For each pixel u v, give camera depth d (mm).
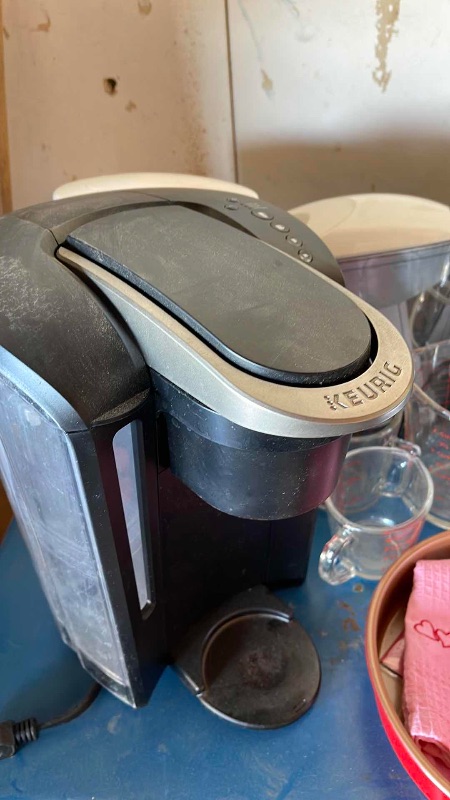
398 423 637
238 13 631
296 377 289
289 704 475
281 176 734
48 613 553
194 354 293
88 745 463
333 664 507
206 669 496
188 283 324
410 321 608
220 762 450
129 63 665
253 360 289
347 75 656
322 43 640
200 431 320
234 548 495
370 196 610
